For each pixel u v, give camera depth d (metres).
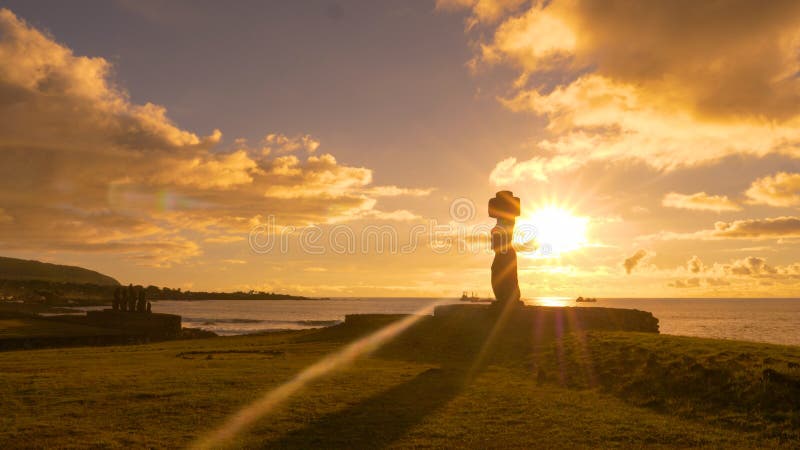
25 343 43.00
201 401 15.45
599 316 32.00
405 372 20.97
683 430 12.80
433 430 12.75
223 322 115.81
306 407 14.84
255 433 12.47
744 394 14.30
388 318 40.88
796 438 11.88
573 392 17.30
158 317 60.22
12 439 11.98
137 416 13.88
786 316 143.75
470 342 28.28
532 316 32.03
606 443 11.91
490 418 13.88
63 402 15.35
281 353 28.53
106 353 31.14
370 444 11.75
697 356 17.69
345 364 23.55
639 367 18.33
